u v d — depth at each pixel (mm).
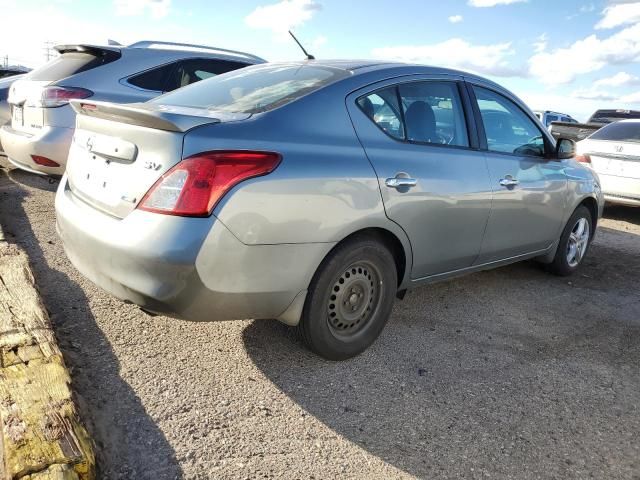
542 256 4793
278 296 2656
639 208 9508
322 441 2479
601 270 5488
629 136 7918
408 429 2623
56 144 5512
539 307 4320
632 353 3641
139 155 2525
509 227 4000
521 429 2699
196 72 6422
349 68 3273
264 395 2768
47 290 3584
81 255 2742
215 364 2988
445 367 3229
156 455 2264
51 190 6301
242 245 2455
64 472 1905
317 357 3174
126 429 2387
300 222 2619
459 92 3721
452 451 2498
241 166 2445
